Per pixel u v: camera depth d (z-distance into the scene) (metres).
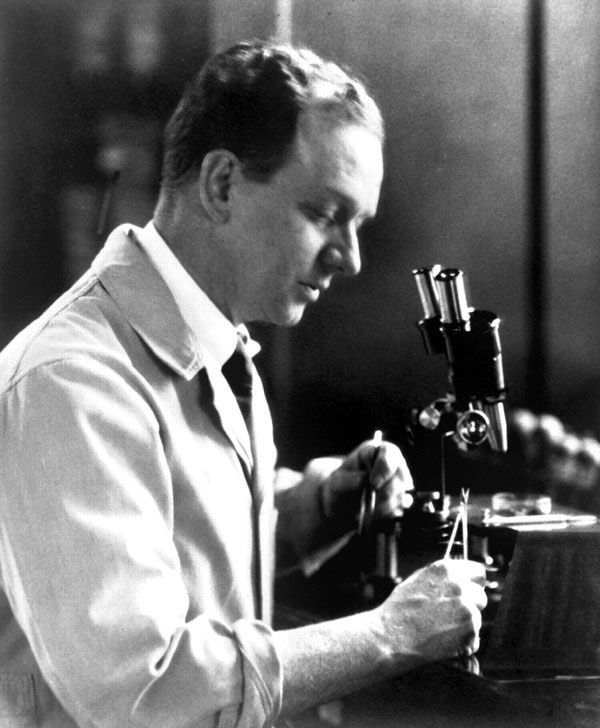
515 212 2.73
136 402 1.05
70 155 2.38
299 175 1.16
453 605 1.11
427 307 1.58
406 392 2.70
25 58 2.34
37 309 2.38
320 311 2.63
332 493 1.64
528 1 2.64
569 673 1.30
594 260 2.77
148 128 2.40
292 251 1.18
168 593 0.99
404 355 2.69
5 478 1.03
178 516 1.13
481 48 2.64
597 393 2.79
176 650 0.97
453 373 1.50
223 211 1.19
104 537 0.97
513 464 2.67
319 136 1.16
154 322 1.17
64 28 2.35
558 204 2.74
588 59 2.71
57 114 2.36
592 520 1.48
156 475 1.05
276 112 1.16
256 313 1.24
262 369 2.61
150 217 2.43
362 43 2.54
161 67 2.39
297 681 1.01
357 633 1.07
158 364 1.16
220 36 2.41
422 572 1.17
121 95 2.39
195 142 1.20
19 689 1.09
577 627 1.34
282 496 1.71
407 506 1.61
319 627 1.07
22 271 2.37
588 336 2.79
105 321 1.14
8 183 2.36
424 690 1.29
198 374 1.19
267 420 1.39
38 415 1.01
